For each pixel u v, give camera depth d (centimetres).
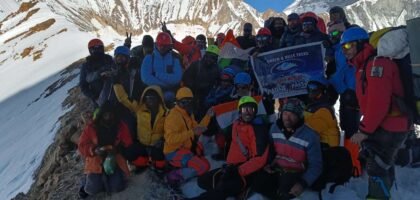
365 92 268
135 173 395
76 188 447
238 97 396
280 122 320
